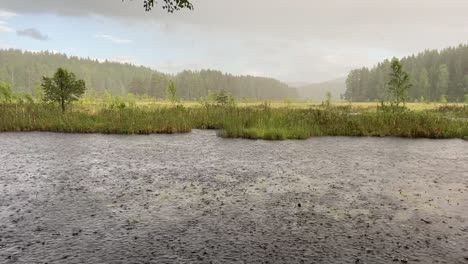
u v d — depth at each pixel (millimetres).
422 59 149750
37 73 170000
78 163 9055
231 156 10305
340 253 3822
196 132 17531
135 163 9117
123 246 3967
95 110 24031
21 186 6621
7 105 25062
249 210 5301
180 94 161625
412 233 4422
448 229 4566
